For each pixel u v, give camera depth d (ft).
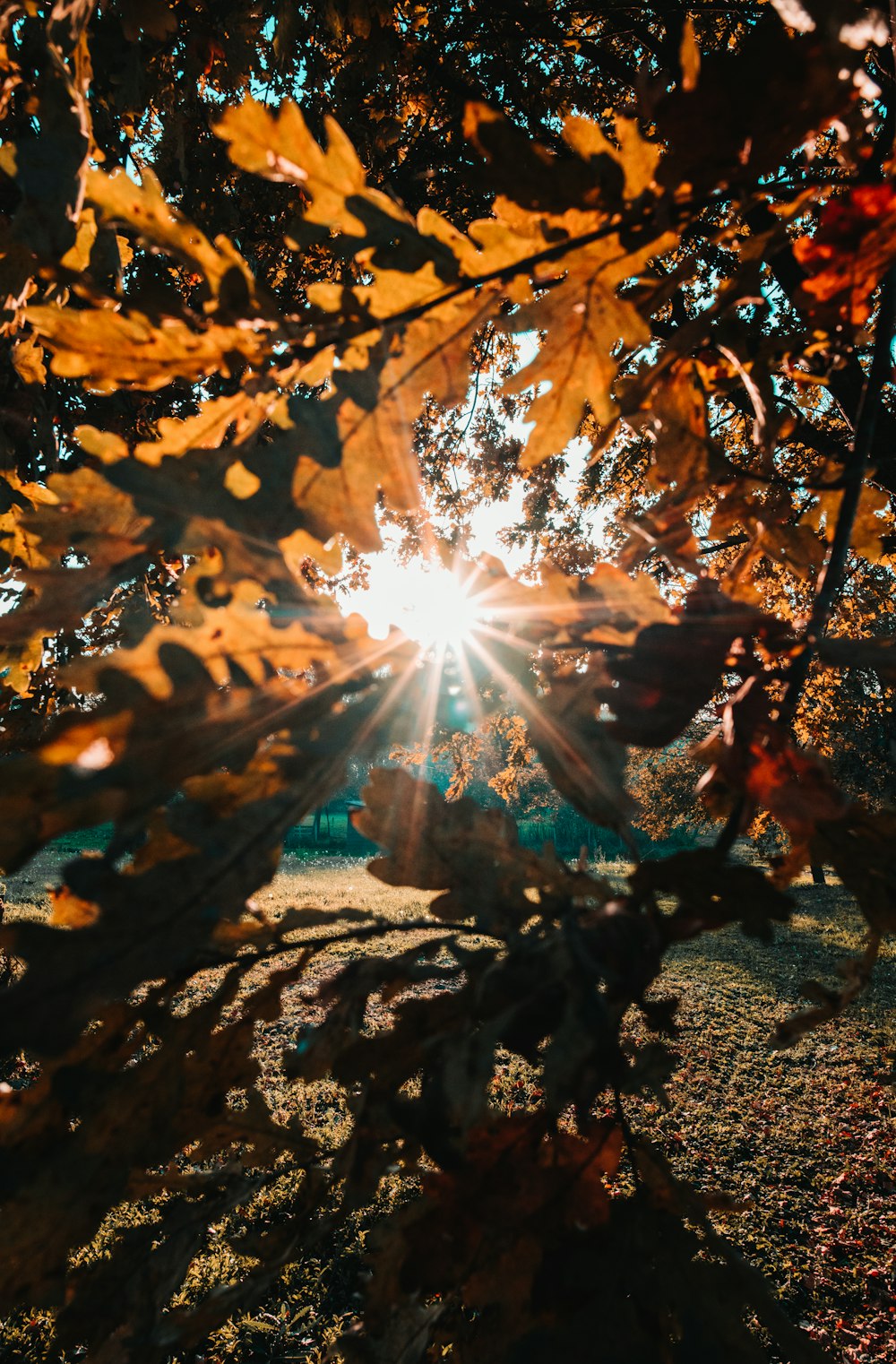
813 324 2.13
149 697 1.66
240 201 11.48
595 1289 1.92
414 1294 2.53
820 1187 19.84
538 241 1.98
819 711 20.67
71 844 67.21
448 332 2.06
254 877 1.60
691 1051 29.09
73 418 7.48
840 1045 29.84
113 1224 14.47
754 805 1.83
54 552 2.00
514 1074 24.09
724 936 50.93
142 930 1.48
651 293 2.10
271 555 1.93
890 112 2.57
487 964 1.79
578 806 1.95
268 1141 2.49
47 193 2.81
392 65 10.71
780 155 1.76
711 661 2.02
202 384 8.27
